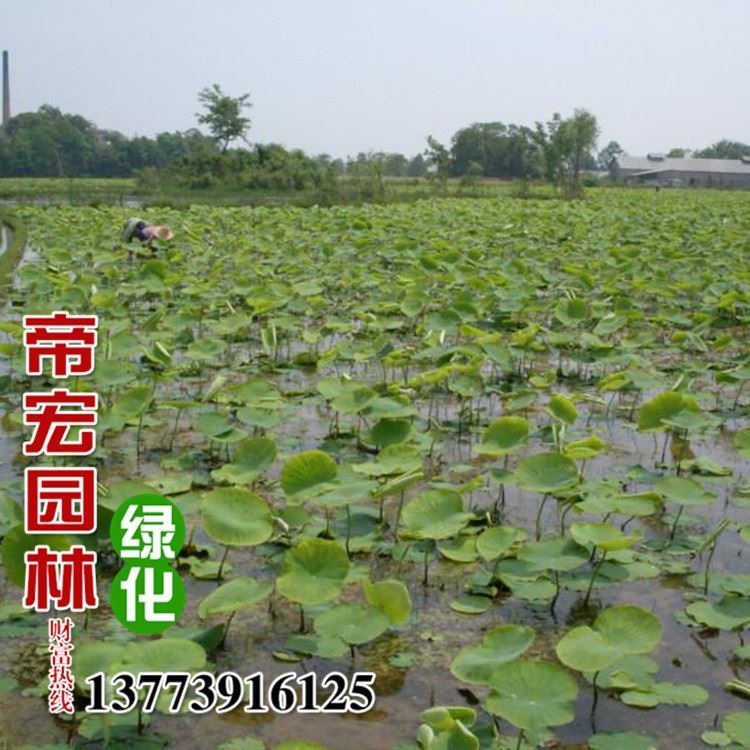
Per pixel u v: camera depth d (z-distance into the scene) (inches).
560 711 107.4
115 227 680.4
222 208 937.5
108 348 271.7
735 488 206.4
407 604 129.5
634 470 208.5
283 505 187.2
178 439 231.6
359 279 422.0
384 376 290.0
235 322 310.5
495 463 218.2
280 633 141.9
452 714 112.0
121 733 116.7
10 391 270.2
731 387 292.7
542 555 150.9
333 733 118.5
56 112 3009.4
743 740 114.4
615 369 310.7
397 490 158.6
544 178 1723.7
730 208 1109.7
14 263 553.0
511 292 368.8
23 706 123.0
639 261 488.1
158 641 120.1
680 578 162.4
